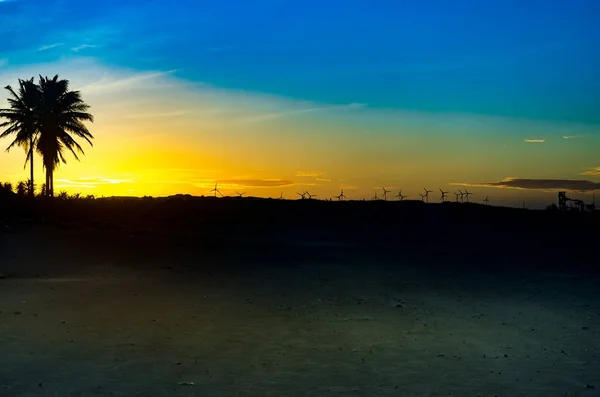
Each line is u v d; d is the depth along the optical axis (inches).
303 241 2187.5
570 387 398.6
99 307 718.5
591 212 3565.5
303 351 496.4
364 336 559.8
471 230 2854.3
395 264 1366.9
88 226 1916.8
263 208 3080.7
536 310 729.6
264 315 674.2
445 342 537.0
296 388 389.4
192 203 2898.6
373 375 422.9
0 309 689.0
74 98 2297.0
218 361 459.5
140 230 1988.2
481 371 437.7
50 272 1137.4
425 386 397.4
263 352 491.2
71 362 448.8
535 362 466.9
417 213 3334.2
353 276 1110.4
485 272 1206.3
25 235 1604.3
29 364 440.5
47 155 2249.0
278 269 1227.2
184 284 968.3
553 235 2667.3
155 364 447.5
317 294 861.8
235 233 2469.2
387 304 769.6
